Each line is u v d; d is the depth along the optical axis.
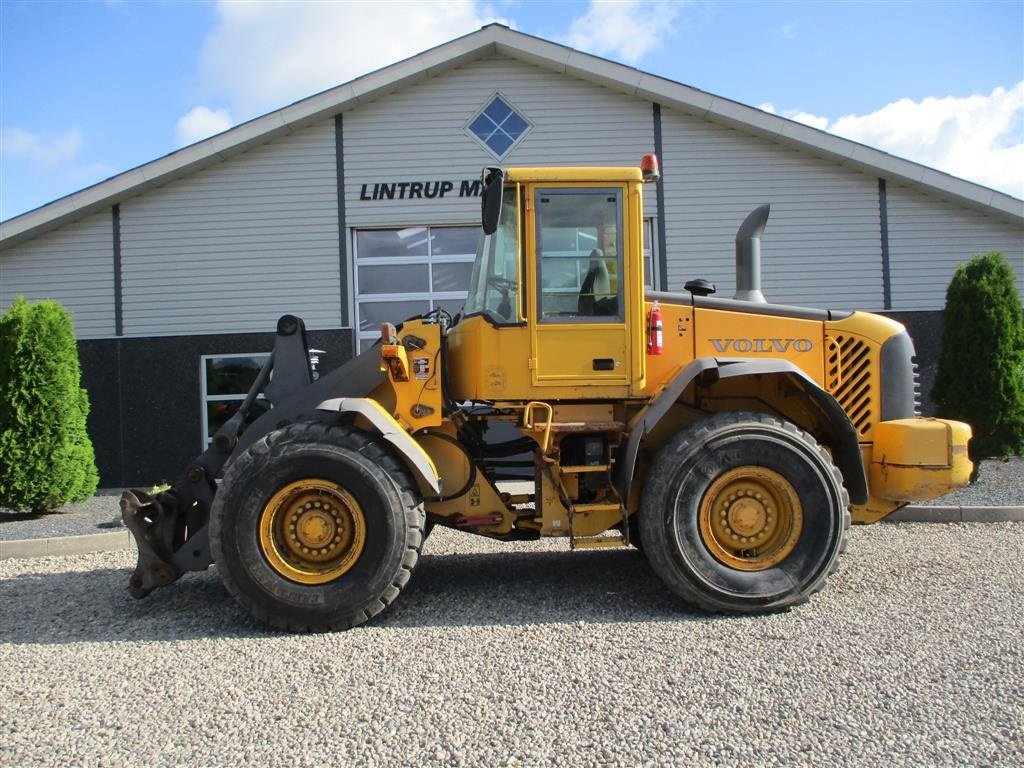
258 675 3.64
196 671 3.71
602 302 4.78
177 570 4.77
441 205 11.63
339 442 4.46
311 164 11.66
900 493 4.83
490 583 5.30
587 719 3.08
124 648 4.10
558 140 11.66
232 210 11.65
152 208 11.62
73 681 3.61
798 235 11.73
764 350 5.07
